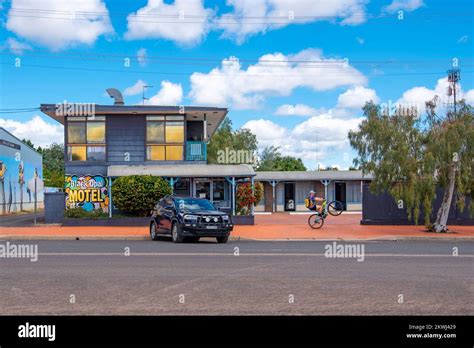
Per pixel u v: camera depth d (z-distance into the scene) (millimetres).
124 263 13203
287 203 43438
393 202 29328
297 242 21891
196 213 20344
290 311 7980
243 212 29734
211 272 11656
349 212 42438
